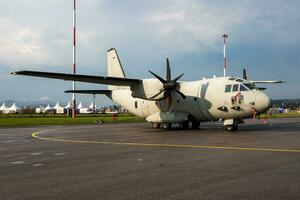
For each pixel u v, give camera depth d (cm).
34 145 1631
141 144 1603
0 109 12356
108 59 3431
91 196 658
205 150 1330
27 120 5056
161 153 1260
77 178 825
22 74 2505
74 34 5003
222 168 929
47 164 1046
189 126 3075
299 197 630
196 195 654
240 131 2408
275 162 1017
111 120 5022
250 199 621
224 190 688
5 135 2314
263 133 2197
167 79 2697
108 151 1350
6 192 696
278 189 688
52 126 3556
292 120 4588
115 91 3244
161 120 2748
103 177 833
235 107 2389
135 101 3033
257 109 2319
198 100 2575
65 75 2544
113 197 649
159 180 790
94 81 2728
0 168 982
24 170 945
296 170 886
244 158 1105
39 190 710
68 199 641
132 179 805
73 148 1478
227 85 2455
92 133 2405
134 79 2652
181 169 923
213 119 2598
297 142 1608
